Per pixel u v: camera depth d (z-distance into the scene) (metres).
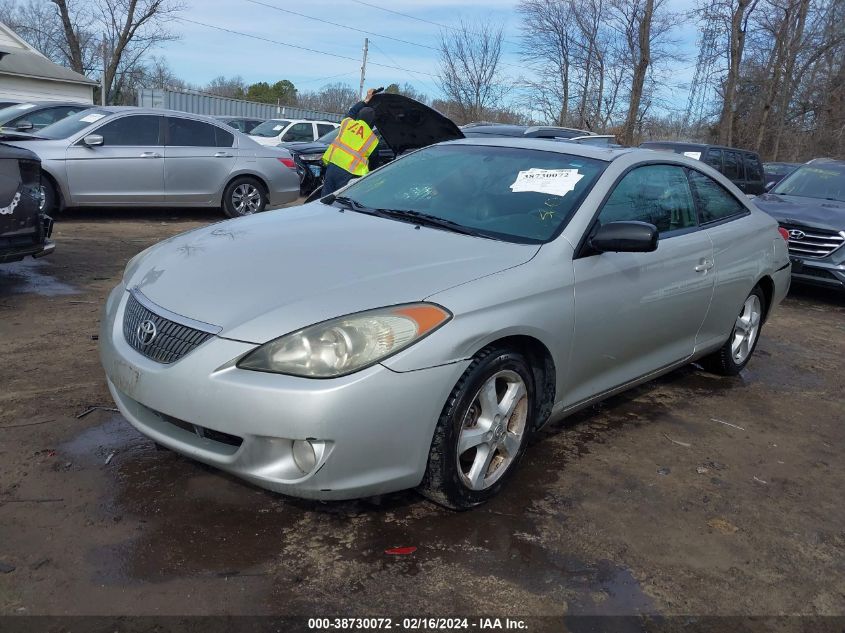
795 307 8.30
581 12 32.88
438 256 3.16
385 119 6.57
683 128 34.69
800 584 2.84
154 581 2.52
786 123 33.88
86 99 28.83
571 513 3.18
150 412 2.93
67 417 3.67
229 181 10.71
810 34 31.36
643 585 2.73
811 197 9.23
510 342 3.11
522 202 3.73
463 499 3.00
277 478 2.61
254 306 2.75
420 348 2.70
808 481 3.75
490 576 2.69
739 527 3.22
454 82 35.19
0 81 25.86
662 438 4.12
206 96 30.50
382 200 4.09
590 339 3.53
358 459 2.63
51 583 2.46
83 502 2.95
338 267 2.99
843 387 5.43
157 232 9.54
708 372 5.44
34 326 5.07
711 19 29.17
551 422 3.56
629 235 3.35
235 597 2.47
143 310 2.97
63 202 9.42
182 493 3.07
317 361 2.58
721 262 4.59
